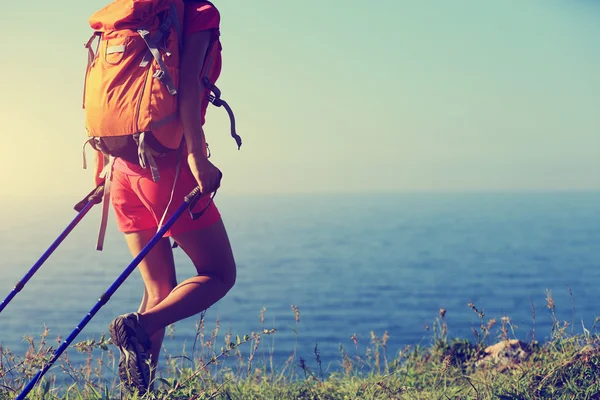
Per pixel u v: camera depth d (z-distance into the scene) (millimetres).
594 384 3670
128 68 3014
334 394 3891
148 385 3055
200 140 3041
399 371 4441
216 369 3893
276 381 4047
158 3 2982
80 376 3514
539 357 4184
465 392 3773
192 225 3174
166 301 3172
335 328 152875
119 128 2992
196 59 3072
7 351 3352
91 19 3125
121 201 3340
